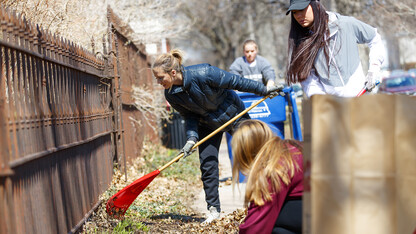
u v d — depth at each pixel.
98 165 6.28
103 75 7.13
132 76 10.23
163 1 12.16
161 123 14.07
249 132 3.13
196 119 5.62
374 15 18.11
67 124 4.73
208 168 5.62
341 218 2.63
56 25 7.25
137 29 11.28
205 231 5.06
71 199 4.61
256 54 8.19
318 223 2.65
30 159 3.44
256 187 2.98
